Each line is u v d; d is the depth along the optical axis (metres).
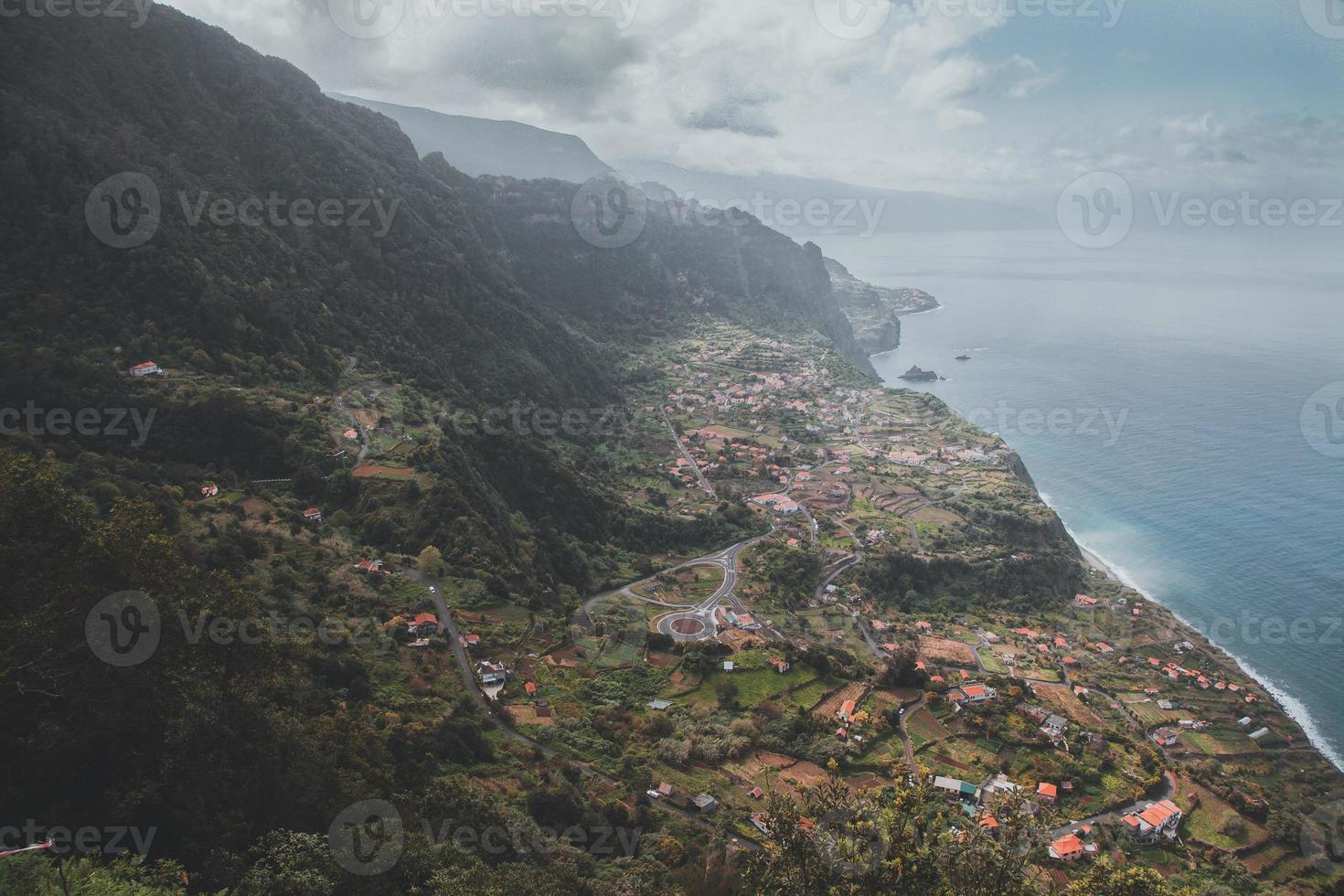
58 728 47.94
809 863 38.44
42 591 51.84
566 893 54.12
